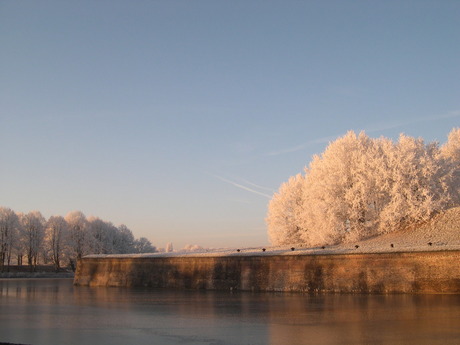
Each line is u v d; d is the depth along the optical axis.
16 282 83.44
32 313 36.69
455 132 76.25
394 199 62.06
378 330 26.47
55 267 112.69
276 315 33.28
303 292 50.38
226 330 27.70
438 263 43.72
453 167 66.31
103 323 31.06
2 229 104.88
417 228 60.31
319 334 25.83
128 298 48.56
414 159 63.66
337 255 49.66
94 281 72.25
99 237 129.50
